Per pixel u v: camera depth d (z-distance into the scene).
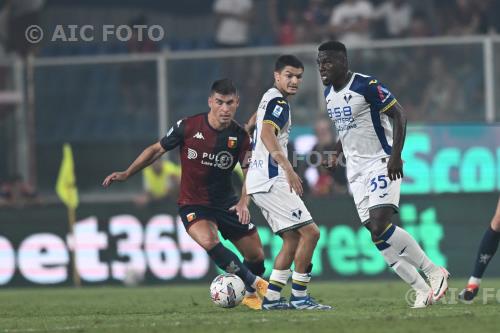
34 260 55.31
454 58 57.72
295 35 69.69
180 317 30.62
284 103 31.20
